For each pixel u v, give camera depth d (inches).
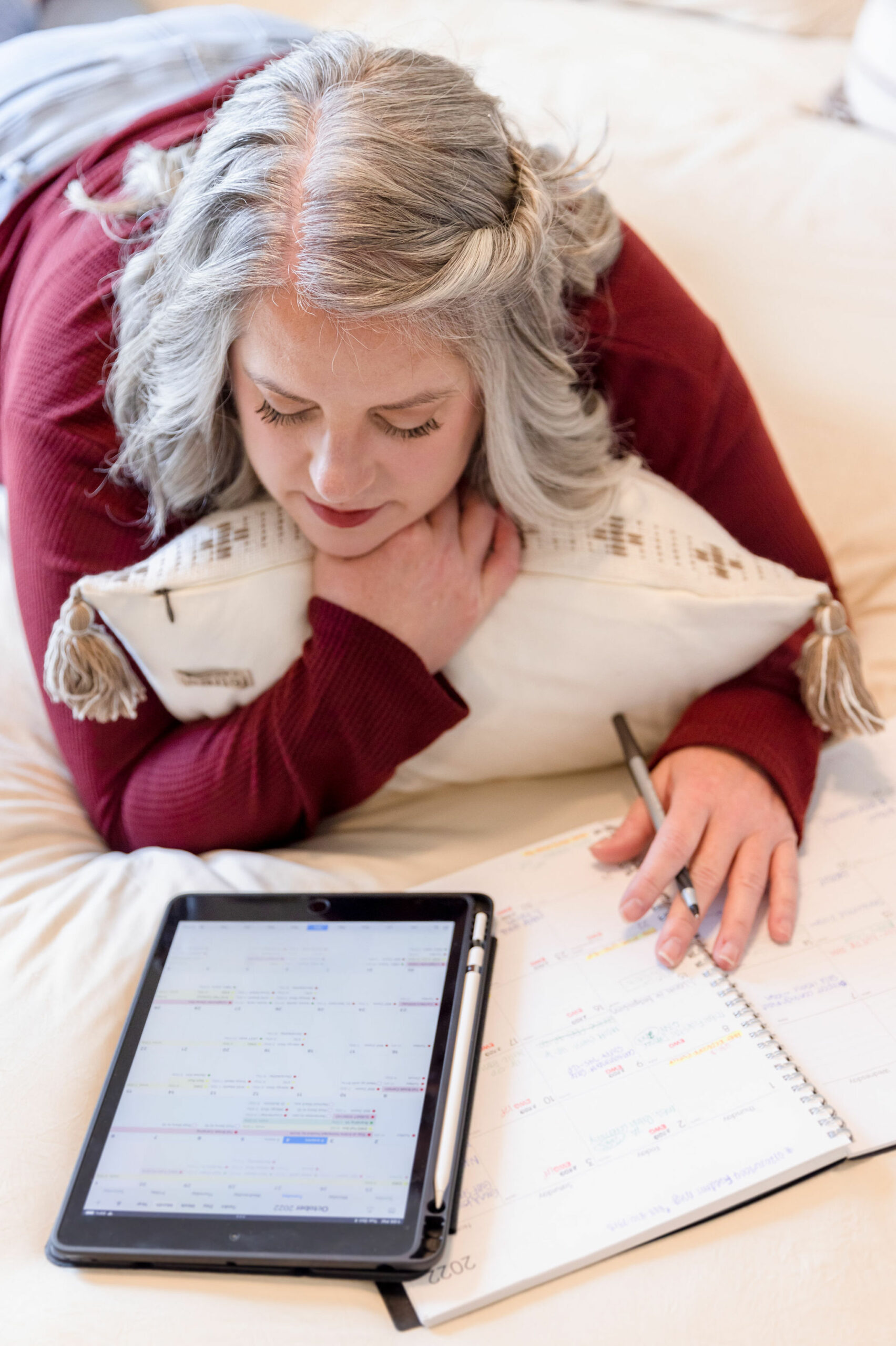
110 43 43.6
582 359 32.5
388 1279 21.6
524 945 27.9
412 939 27.1
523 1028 25.9
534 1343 20.8
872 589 39.7
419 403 24.8
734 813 29.5
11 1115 24.7
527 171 25.5
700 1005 25.8
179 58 43.0
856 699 30.5
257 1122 23.8
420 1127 23.3
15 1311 21.7
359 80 24.6
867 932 27.3
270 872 30.8
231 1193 22.6
